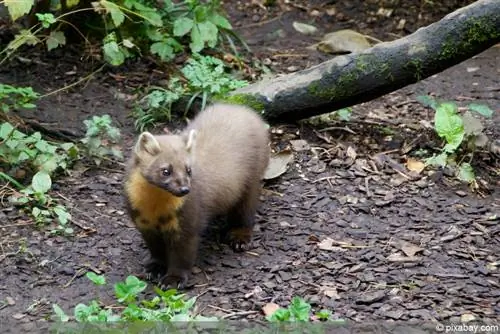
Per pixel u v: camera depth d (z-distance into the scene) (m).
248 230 10.73
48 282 9.75
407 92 14.66
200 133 10.63
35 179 10.97
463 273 10.01
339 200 11.57
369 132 13.21
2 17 15.30
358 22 17.19
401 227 10.99
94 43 14.84
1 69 14.17
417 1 17.64
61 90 13.38
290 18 17.22
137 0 14.41
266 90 12.96
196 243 9.88
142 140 9.48
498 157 12.57
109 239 10.60
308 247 10.55
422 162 12.40
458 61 12.63
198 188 9.80
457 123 12.27
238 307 9.34
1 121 12.46
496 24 12.30
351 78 12.66
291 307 8.95
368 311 9.27
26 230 10.62
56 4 14.62
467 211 11.33
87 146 12.02
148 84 14.15
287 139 12.89
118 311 9.26
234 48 15.07
